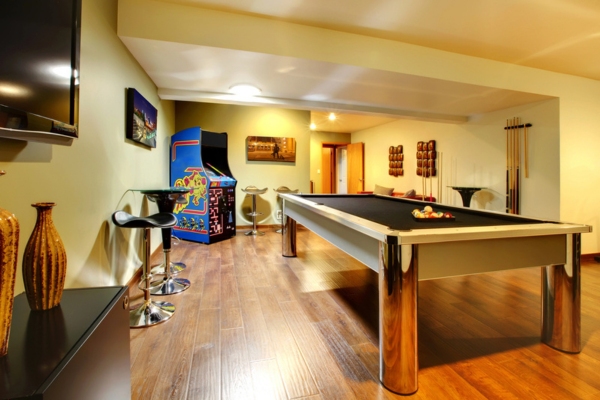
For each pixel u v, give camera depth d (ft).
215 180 14.26
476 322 6.67
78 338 2.46
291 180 19.11
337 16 8.04
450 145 17.17
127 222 6.23
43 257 2.89
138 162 9.36
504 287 8.82
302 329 6.28
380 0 7.30
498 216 6.76
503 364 5.14
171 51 8.14
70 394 2.18
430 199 17.79
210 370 4.90
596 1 7.14
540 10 7.55
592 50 9.77
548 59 10.47
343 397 4.37
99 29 6.31
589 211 12.17
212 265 10.74
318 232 7.89
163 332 6.08
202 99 12.16
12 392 1.84
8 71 2.85
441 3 7.34
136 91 8.41
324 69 9.30
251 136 18.17
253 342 5.75
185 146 14.56
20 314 2.87
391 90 11.27
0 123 2.76
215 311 7.06
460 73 10.13
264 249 13.19
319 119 22.52
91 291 3.45
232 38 7.97
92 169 5.98
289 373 4.87
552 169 11.84
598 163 12.32
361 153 27.02
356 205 9.46
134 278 8.77
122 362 3.31
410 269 4.40
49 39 3.50
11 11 2.89
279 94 12.06
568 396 4.37
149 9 7.44
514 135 13.29
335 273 9.99
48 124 3.47
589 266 11.10
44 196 4.33
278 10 7.80
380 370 4.68
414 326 4.45
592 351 5.50
